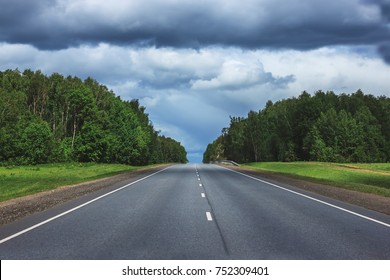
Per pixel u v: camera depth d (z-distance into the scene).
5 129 96.50
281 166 76.75
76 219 14.96
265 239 11.28
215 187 29.95
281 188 29.55
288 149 125.00
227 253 9.70
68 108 122.38
